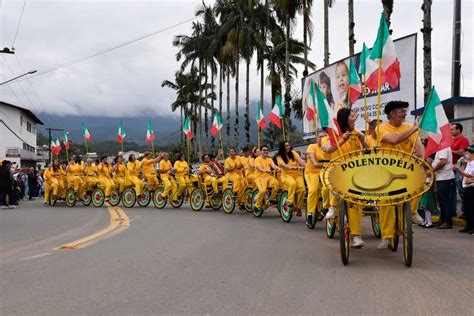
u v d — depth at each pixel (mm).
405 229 6633
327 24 23281
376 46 7945
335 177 6648
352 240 7465
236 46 37750
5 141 55469
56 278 5988
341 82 17484
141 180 18547
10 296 5191
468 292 5211
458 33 15422
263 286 5516
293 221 12422
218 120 20219
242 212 15406
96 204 19703
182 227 11273
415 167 6453
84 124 23344
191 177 16734
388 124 7391
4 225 12727
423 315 4457
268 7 35500
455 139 11445
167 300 4977
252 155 14688
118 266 6652
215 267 6562
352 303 4828
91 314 4543
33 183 27547
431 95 7172
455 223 11141
